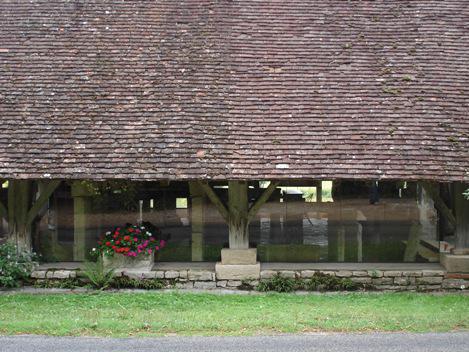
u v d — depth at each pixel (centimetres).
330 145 897
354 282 930
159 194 977
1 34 1089
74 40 1077
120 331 691
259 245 973
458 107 958
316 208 975
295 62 1042
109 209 976
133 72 1017
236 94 980
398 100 967
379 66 1035
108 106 956
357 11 1151
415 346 637
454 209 941
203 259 980
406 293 905
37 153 883
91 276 905
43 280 930
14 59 1037
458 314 762
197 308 807
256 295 893
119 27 1108
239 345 643
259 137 909
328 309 796
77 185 977
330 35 1099
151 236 949
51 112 945
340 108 955
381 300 855
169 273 930
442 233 973
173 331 694
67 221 977
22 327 696
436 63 1039
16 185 940
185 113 942
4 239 952
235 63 1036
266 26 1119
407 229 973
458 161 874
